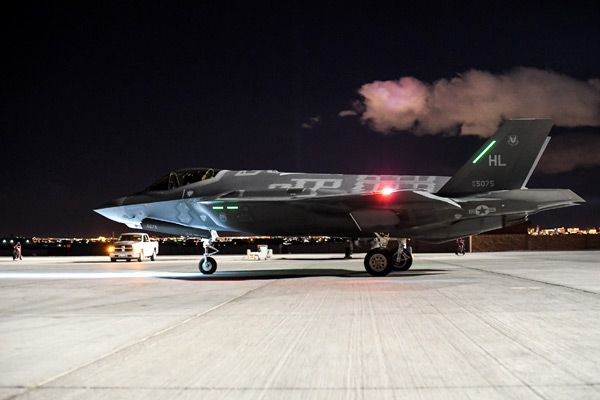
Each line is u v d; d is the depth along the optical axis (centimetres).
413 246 5684
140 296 1399
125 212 2194
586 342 754
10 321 991
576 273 2041
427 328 865
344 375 594
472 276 1906
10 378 593
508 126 2031
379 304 1159
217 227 2084
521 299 1225
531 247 5853
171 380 581
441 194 2034
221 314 1045
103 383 571
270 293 1411
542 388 540
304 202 1975
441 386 550
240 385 560
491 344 744
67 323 962
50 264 3606
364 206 1961
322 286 1578
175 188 2153
